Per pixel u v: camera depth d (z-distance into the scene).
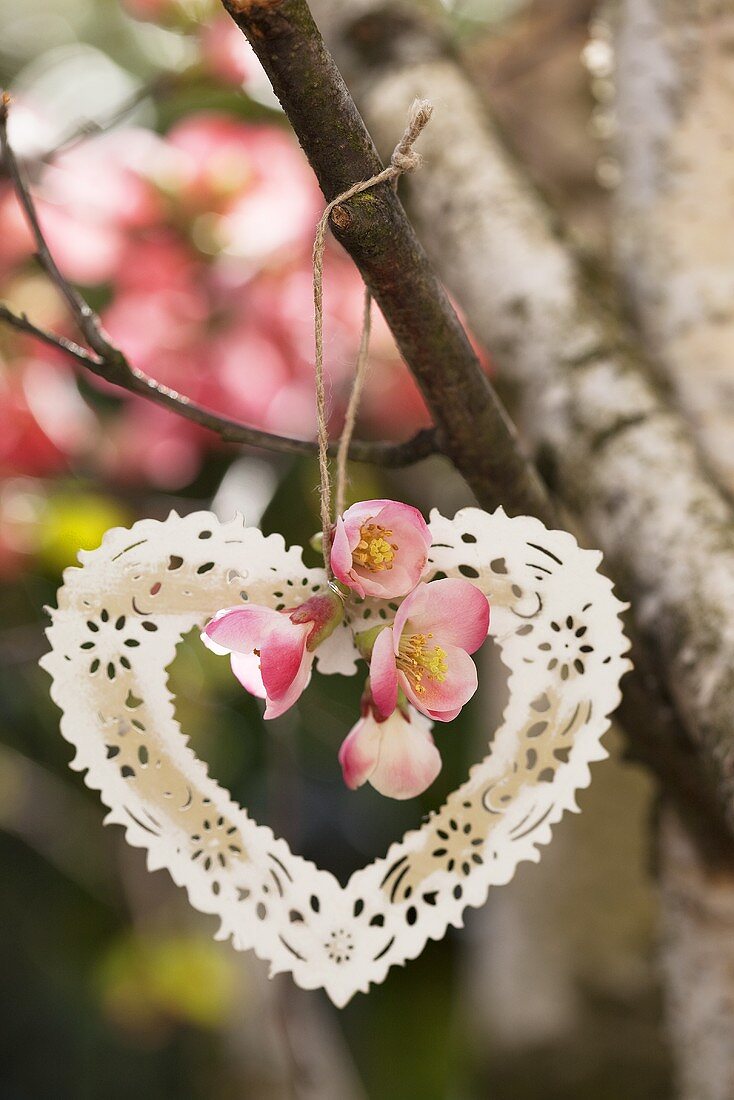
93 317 0.56
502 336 0.69
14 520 0.83
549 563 0.54
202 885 0.54
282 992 0.78
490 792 0.55
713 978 0.65
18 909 1.22
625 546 0.62
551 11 1.05
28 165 0.77
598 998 1.02
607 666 0.55
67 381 0.85
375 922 0.55
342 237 0.52
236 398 0.79
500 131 0.74
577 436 0.65
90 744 0.54
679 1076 0.68
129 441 0.87
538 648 0.55
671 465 0.63
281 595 0.54
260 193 0.80
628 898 1.01
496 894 1.10
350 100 0.51
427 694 0.52
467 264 0.70
